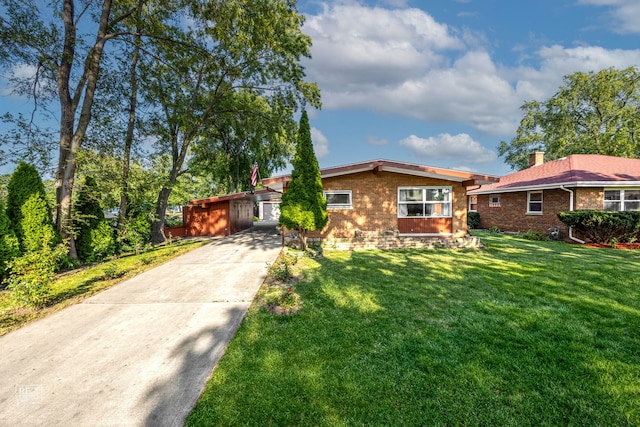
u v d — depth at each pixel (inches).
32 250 319.9
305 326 158.4
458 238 424.5
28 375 121.3
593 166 570.3
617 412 93.6
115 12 462.6
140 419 94.7
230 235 653.3
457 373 113.9
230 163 1022.4
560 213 472.4
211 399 102.6
